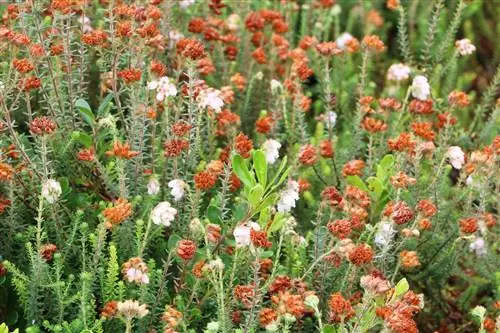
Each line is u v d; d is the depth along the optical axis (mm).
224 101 4191
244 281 3693
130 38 4172
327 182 4633
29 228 3562
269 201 3547
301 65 4555
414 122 4574
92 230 3857
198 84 4102
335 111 5496
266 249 3875
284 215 3629
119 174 3641
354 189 3773
